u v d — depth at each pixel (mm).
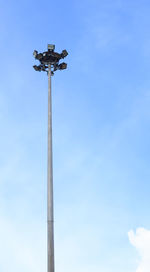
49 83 22828
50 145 20250
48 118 21312
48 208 18297
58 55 23578
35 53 23438
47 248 17328
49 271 16734
